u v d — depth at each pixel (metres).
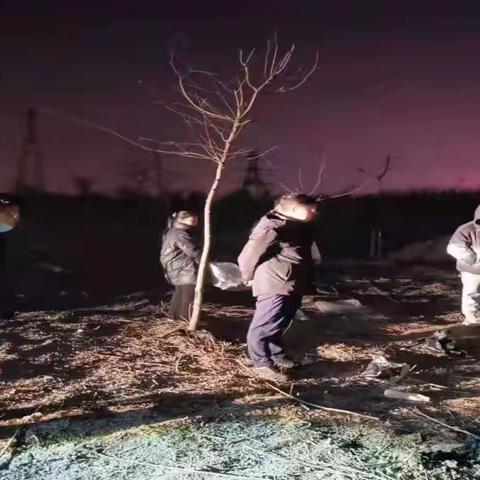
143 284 11.13
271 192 13.38
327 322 7.39
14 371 5.38
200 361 5.69
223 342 6.30
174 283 7.34
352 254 14.37
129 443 3.81
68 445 3.78
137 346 6.18
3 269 5.05
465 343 6.48
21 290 9.61
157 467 3.48
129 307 8.45
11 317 7.48
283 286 5.17
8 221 4.77
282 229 5.16
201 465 3.51
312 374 5.37
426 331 7.04
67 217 15.25
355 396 4.77
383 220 15.68
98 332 6.82
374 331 7.06
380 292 9.79
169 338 6.44
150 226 15.45
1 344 6.25
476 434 4.00
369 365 5.51
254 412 4.36
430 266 13.22
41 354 5.91
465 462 3.59
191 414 4.32
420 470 3.46
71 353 5.95
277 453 3.67
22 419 4.25
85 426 4.09
